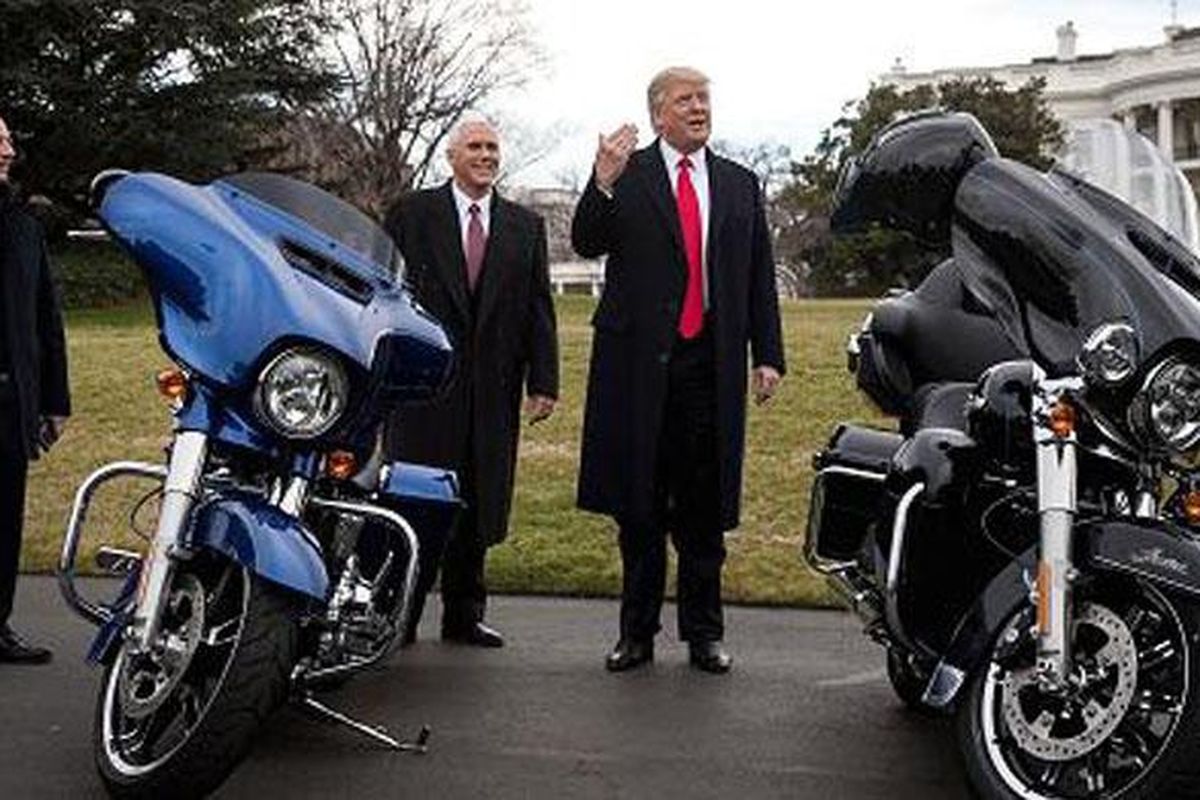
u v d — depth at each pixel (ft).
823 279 140.67
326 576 14.24
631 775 16.34
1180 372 13.67
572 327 68.69
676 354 20.45
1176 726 12.88
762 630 23.65
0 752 16.61
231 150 98.37
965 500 15.88
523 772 16.34
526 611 24.73
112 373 47.96
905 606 16.01
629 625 20.99
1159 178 17.37
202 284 14.80
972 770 13.94
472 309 21.93
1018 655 14.03
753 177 21.01
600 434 20.70
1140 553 13.37
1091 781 13.69
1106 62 208.64
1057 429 13.84
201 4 94.89
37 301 20.65
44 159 94.68
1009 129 123.54
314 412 14.52
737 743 17.61
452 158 22.21
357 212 16.75
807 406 42.80
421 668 20.79
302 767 16.30
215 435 14.87
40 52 93.50
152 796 13.93
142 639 14.37
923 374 19.08
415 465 20.43
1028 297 14.79
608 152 19.77
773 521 31.09
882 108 136.98
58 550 28.09
